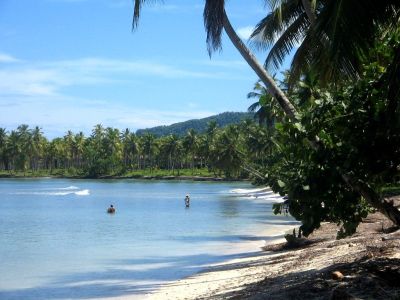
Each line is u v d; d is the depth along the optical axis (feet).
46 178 547.90
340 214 29.58
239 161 347.36
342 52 28.32
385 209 29.50
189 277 60.95
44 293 55.93
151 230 117.19
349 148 28.40
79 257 79.82
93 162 548.72
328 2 28.96
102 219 144.46
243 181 444.55
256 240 97.04
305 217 29.04
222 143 383.04
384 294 25.94
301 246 75.46
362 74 31.17
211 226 124.77
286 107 35.09
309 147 28.91
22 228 121.90
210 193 284.20
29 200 227.40
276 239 97.14
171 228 121.08
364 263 35.06
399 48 27.76
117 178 531.09
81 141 588.09
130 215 157.48
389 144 28.25
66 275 65.72
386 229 66.18
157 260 76.28
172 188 345.10
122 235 107.86
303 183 28.27
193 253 82.43
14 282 61.67
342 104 28.99
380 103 27.86
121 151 557.74
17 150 550.77
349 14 27.43
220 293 43.37
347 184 29.27
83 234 110.01
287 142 29.32
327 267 40.04
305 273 41.09
